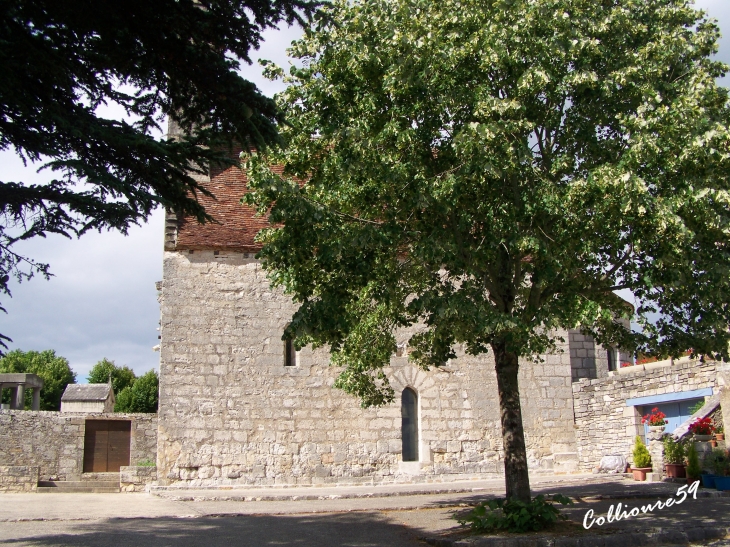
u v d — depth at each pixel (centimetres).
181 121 898
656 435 1762
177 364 1878
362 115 1165
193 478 1828
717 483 1506
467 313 1025
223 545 1039
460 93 1116
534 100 1152
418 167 1110
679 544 1020
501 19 1122
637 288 1155
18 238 760
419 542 1080
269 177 1034
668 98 1159
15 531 1177
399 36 1116
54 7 741
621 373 2114
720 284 1082
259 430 1889
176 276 1928
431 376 2041
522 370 2119
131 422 2297
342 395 1964
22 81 760
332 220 1066
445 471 1984
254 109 838
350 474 1922
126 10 766
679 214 1059
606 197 1030
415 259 1143
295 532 1168
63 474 2206
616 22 1148
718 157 1055
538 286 1166
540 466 2064
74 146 795
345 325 1041
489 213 1090
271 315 1962
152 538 1098
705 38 1198
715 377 1672
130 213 789
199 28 804
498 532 1076
